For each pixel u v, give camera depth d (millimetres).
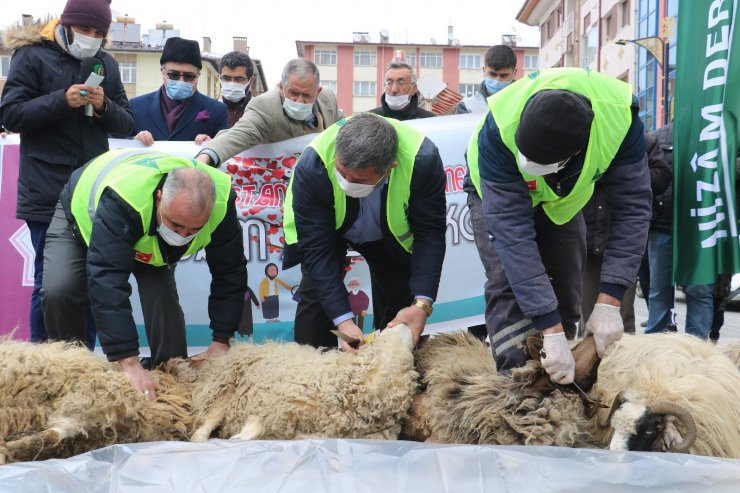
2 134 5145
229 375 3076
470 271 5062
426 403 2910
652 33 26016
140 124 5445
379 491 1852
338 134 3146
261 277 5070
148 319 3863
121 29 49062
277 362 3057
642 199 2922
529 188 2928
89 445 2762
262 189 5039
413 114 5637
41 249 4410
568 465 1965
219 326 3674
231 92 5926
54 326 3838
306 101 4703
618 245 2912
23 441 2555
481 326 5121
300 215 3518
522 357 2979
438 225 3557
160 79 47750
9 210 5121
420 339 3695
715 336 6246
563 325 3377
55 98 4188
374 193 3559
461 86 75938
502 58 5398
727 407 2621
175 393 3154
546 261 3312
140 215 3303
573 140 2451
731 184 4254
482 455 2020
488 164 2893
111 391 2795
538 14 43625
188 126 5426
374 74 76375
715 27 4234
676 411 2330
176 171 3254
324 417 2852
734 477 1915
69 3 4320
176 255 3668
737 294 11039
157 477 1926
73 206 3625
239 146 4629
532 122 2473
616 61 30188
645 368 2734
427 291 3443
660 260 5398
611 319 2768
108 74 4625
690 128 4375
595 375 2703
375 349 2951
